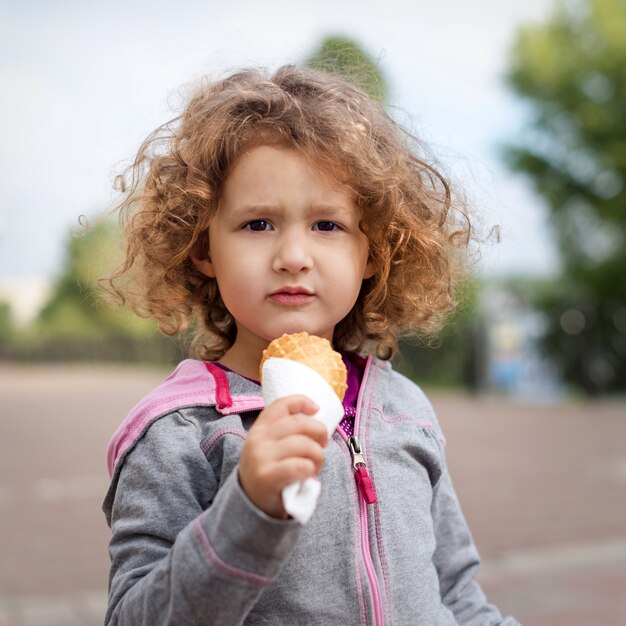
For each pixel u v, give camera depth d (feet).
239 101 4.81
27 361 152.87
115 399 56.13
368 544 4.65
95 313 135.33
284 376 3.77
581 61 53.01
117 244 6.60
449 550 5.47
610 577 14.49
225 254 4.68
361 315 5.66
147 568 4.13
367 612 4.44
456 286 6.61
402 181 5.36
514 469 24.85
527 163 54.24
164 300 5.73
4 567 15.49
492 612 5.44
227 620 3.64
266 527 3.51
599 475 23.85
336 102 5.07
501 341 49.78
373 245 5.14
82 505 20.92
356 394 5.36
